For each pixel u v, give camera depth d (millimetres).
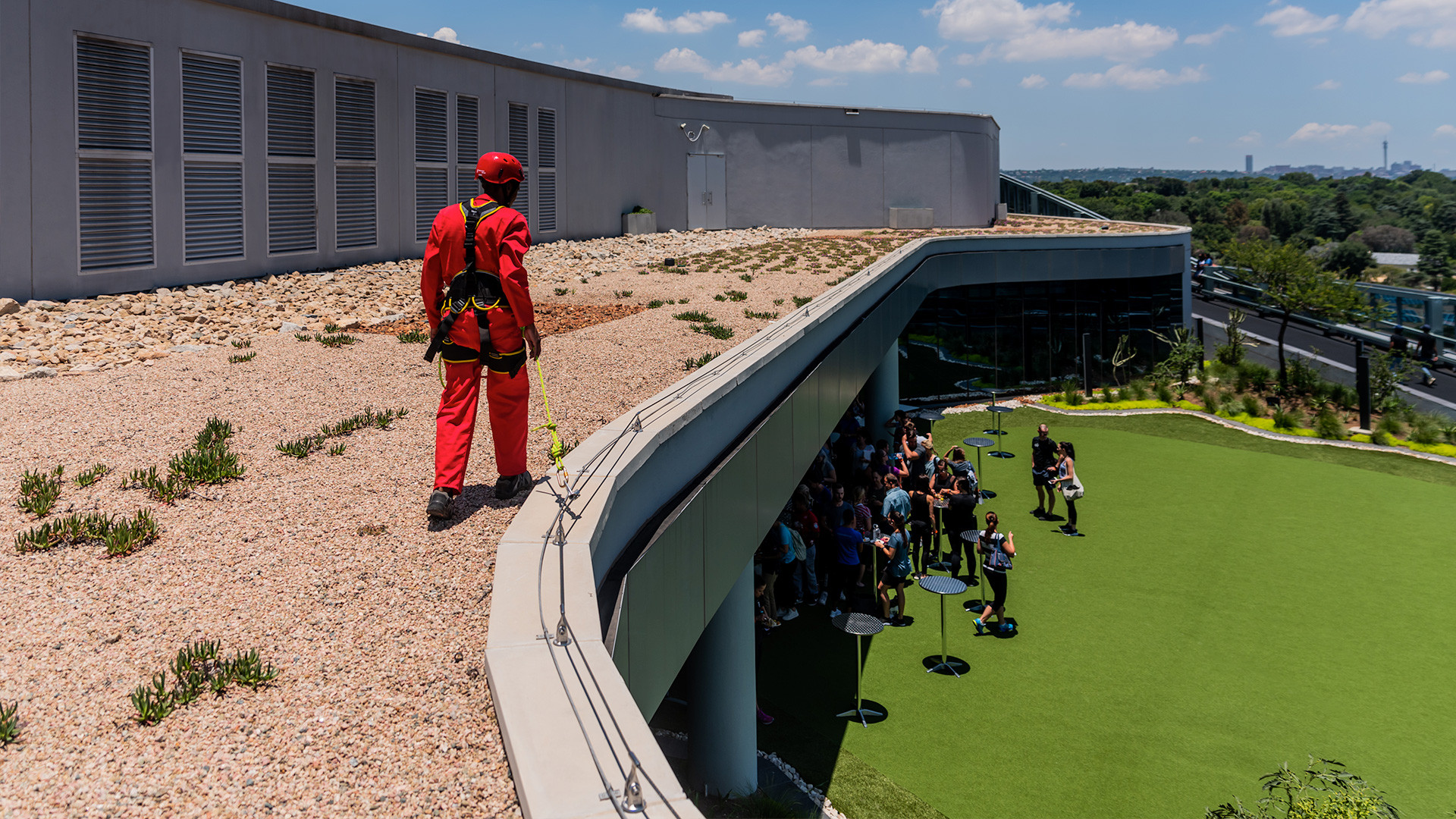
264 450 6051
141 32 13883
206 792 2646
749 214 33656
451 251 4773
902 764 9234
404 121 19641
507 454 5176
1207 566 14906
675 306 14219
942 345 27609
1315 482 20234
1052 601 13477
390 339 10312
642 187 29969
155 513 4859
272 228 16500
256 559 4348
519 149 23812
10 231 12289
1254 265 29719
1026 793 8711
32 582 4004
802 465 10078
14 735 2887
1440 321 33750
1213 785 8797
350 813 2564
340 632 3678
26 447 5816
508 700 2727
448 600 3977
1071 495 16422
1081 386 30047
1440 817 8328
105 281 13523
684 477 6309
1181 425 25922
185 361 8523
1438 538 16375
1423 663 11438
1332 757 9328
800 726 10000
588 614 3293
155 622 3711
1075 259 28391
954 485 14344
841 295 12906
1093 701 10484
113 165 13594
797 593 12945
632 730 2572
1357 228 133625
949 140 37375
